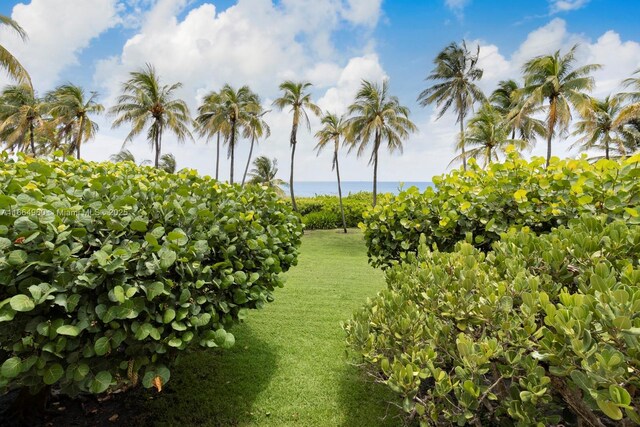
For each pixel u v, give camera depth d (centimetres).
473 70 2270
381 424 251
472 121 2147
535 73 1872
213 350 371
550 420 148
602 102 2377
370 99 2072
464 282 179
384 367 165
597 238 190
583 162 315
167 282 187
